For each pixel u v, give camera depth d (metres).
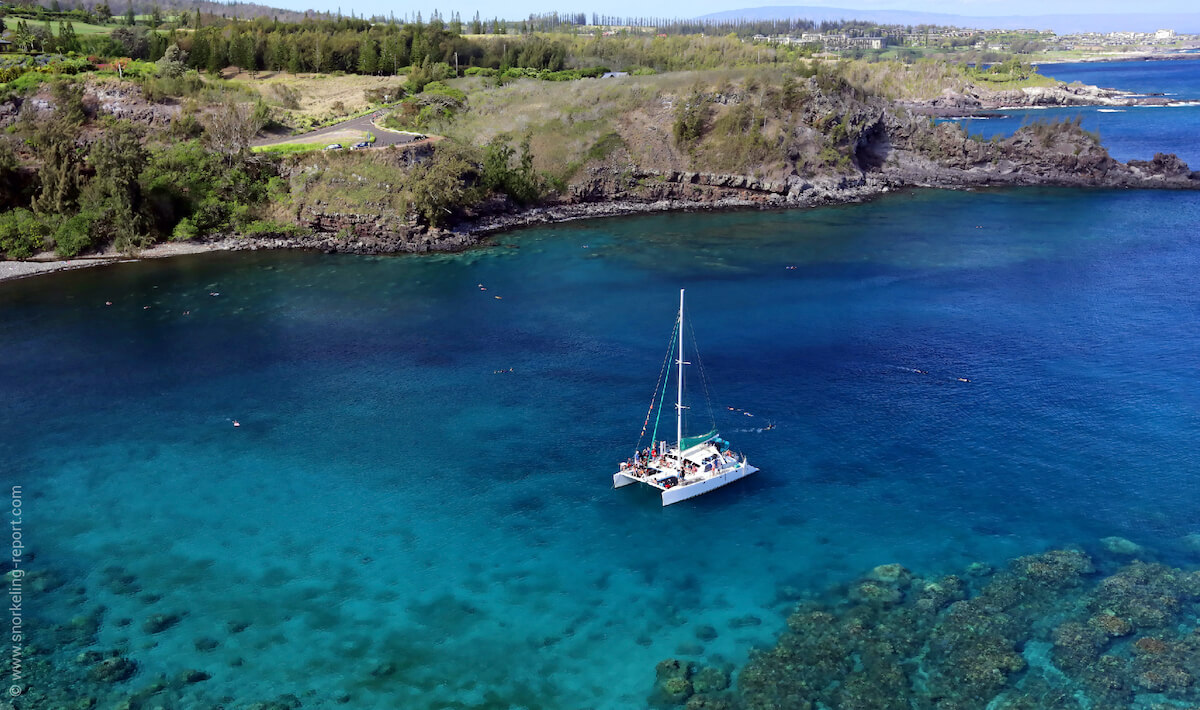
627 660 60.41
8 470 85.75
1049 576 67.38
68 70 197.88
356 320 126.75
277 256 159.88
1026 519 75.31
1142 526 73.62
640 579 69.25
